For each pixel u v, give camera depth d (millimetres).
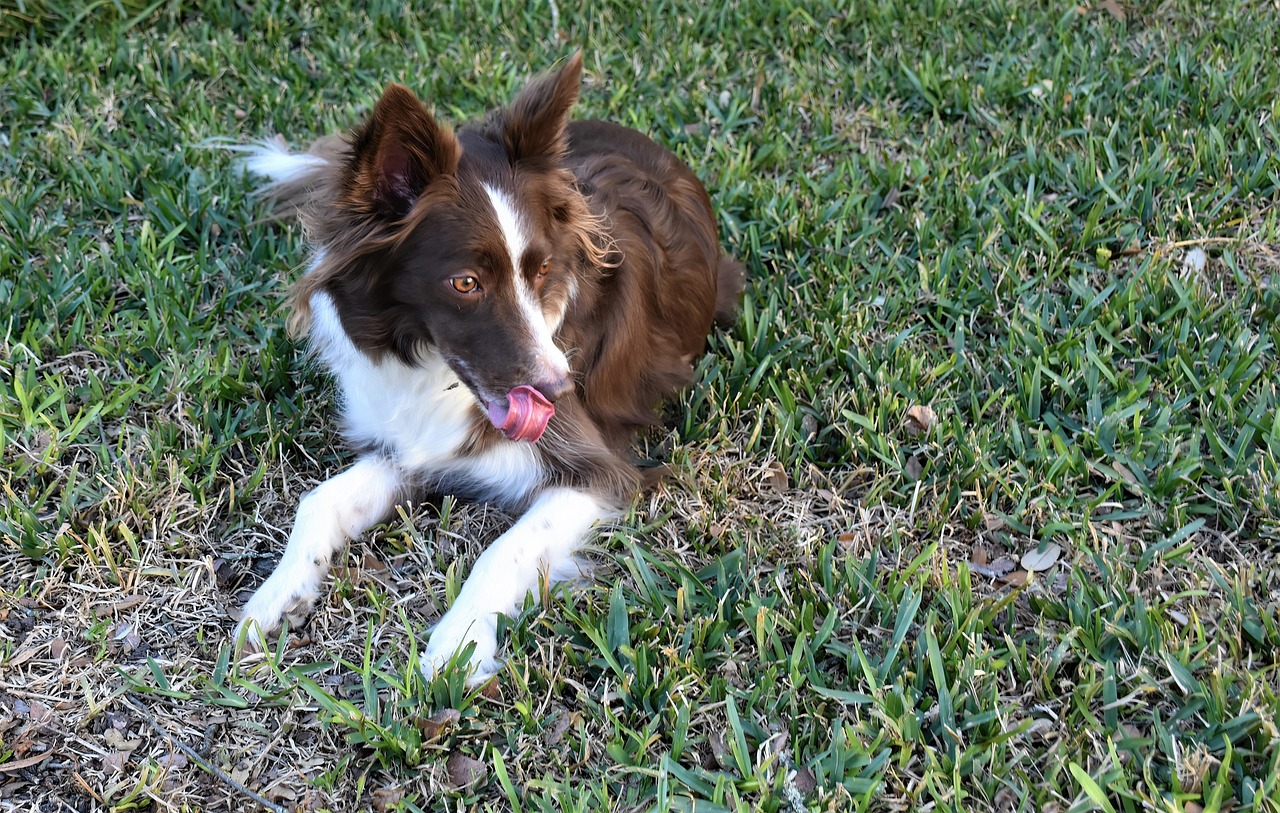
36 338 1415
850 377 1408
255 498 1299
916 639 1143
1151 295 1435
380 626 1184
